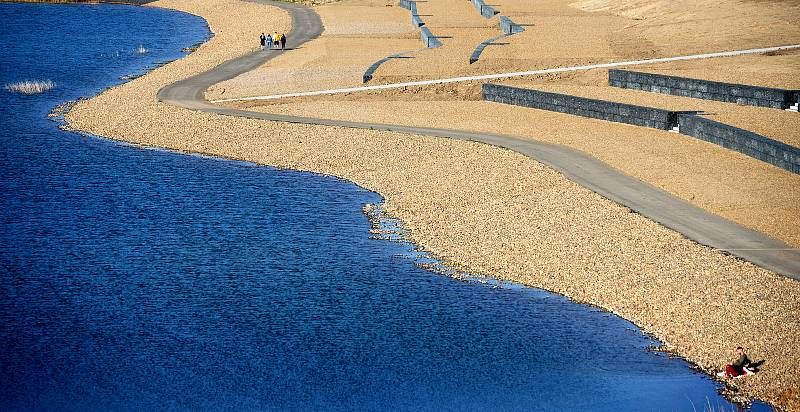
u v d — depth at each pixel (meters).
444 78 86.81
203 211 54.50
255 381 35.09
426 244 48.59
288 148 67.88
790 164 56.41
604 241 46.88
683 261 43.66
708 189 54.03
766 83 77.44
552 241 47.44
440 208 54.12
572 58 91.00
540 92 76.25
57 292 42.75
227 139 70.56
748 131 60.97
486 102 80.44
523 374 35.50
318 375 35.50
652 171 58.03
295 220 52.91
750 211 50.16
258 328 39.16
